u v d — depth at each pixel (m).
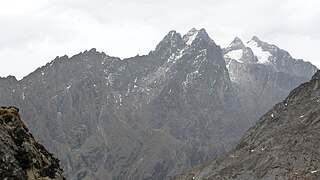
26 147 30.41
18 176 27.75
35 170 29.98
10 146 29.03
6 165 27.67
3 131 29.36
